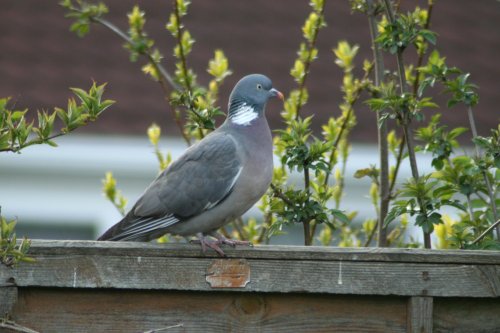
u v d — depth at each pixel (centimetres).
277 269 824
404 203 984
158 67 1175
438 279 827
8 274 802
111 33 2088
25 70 1978
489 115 1973
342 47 1215
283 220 1007
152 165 1858
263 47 2070
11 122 779
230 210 1051
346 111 1177
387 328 834
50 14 2127
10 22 2092
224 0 2181
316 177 1091
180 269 820
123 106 1925
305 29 1183
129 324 821
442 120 1944
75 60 2017
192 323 827
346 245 1191
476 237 998
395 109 1004
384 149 1101
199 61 2012
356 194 1895
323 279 824
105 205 1898
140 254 819
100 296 820
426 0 2128
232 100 1091
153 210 1035
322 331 831
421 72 1084
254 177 1045
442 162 1025
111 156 1842
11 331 798
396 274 827
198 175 1038
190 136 1245
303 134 1034
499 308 841
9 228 746
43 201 1894
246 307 830
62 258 809
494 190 1027
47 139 782
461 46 2133
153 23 2094
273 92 1091
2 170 1866
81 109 796
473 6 2248
